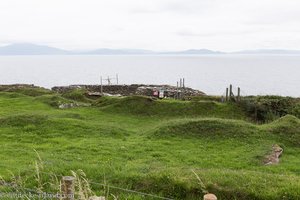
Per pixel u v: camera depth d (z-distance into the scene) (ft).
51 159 64.03
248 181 49.06
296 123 97.96
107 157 71.00
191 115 124.57
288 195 45.21
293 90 491.31
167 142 86.84
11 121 98.99
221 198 45.34
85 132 94.12
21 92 175.94
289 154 82.07
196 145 85.15
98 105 140.87
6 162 61.62
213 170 55.16
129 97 138.00
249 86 539.70
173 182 47.85
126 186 48.62
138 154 75.66
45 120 100.48
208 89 485.15
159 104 132.46
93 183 46.96
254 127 94.99
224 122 96.27
